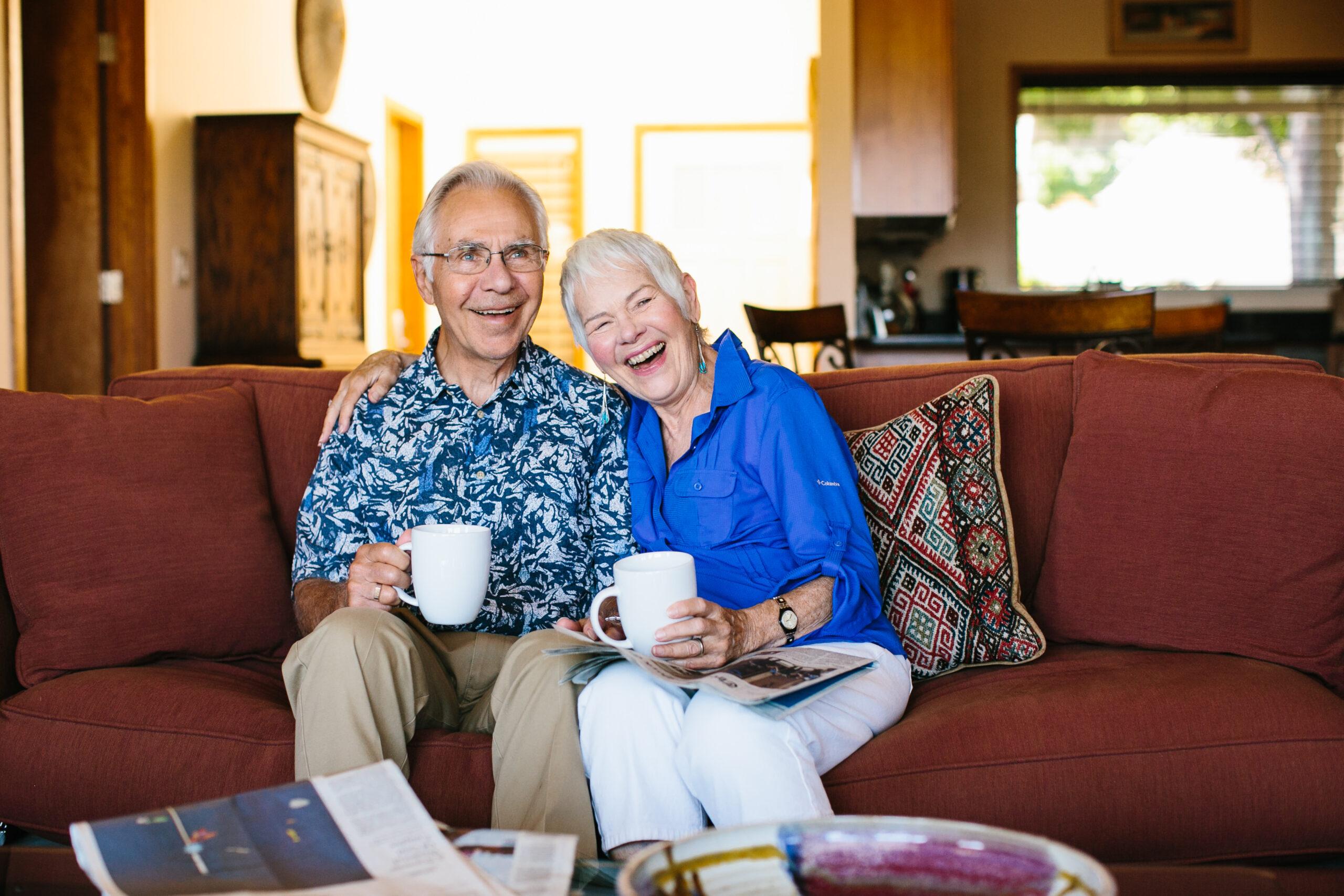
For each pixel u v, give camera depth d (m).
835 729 1.36
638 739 1.33
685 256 7.18
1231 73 6.23
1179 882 1.00
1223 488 1.65
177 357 4.16
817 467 1.54
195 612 1.73
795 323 3.72
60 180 3.91
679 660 1.30
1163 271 6.38
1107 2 6.21
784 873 0.81
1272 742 1.33
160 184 4.05
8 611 1.66
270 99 4.86
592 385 1.79
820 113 4.74
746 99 7.12
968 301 3.07
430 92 6.89
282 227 4.25
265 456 2.00
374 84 6.02
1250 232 6.34
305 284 4.39
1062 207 6.38
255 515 1.86
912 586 1.69
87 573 1.67
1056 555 1.78
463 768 1.44
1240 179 6.34
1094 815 1.32
